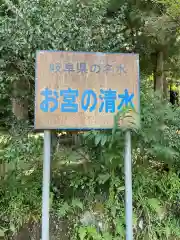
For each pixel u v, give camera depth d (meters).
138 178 2.25
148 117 2.17
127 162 1.80
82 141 2.29
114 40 2.53
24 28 2.13
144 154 2.30
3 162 2.25
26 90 2.51
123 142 1.90
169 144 2.20
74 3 2.29
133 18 3.50
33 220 2.07
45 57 1.71
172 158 2.25
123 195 2.16
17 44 2.14
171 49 4.21
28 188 2.18
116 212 2.13
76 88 1.73
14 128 2.40
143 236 2.13
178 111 2.37
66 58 1.73
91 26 2.37
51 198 2.07
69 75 1.72
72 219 2.10
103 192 2.22
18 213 2.06
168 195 2.27
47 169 1.69
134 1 3.45
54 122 1.69
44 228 1.67
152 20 3.36
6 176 2.22
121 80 1.79
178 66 4.56
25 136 2.31
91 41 2.32
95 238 2.02
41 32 2.15
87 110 1.73
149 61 4.40
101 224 2.11
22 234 2.05
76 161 2.30
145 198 2.21
